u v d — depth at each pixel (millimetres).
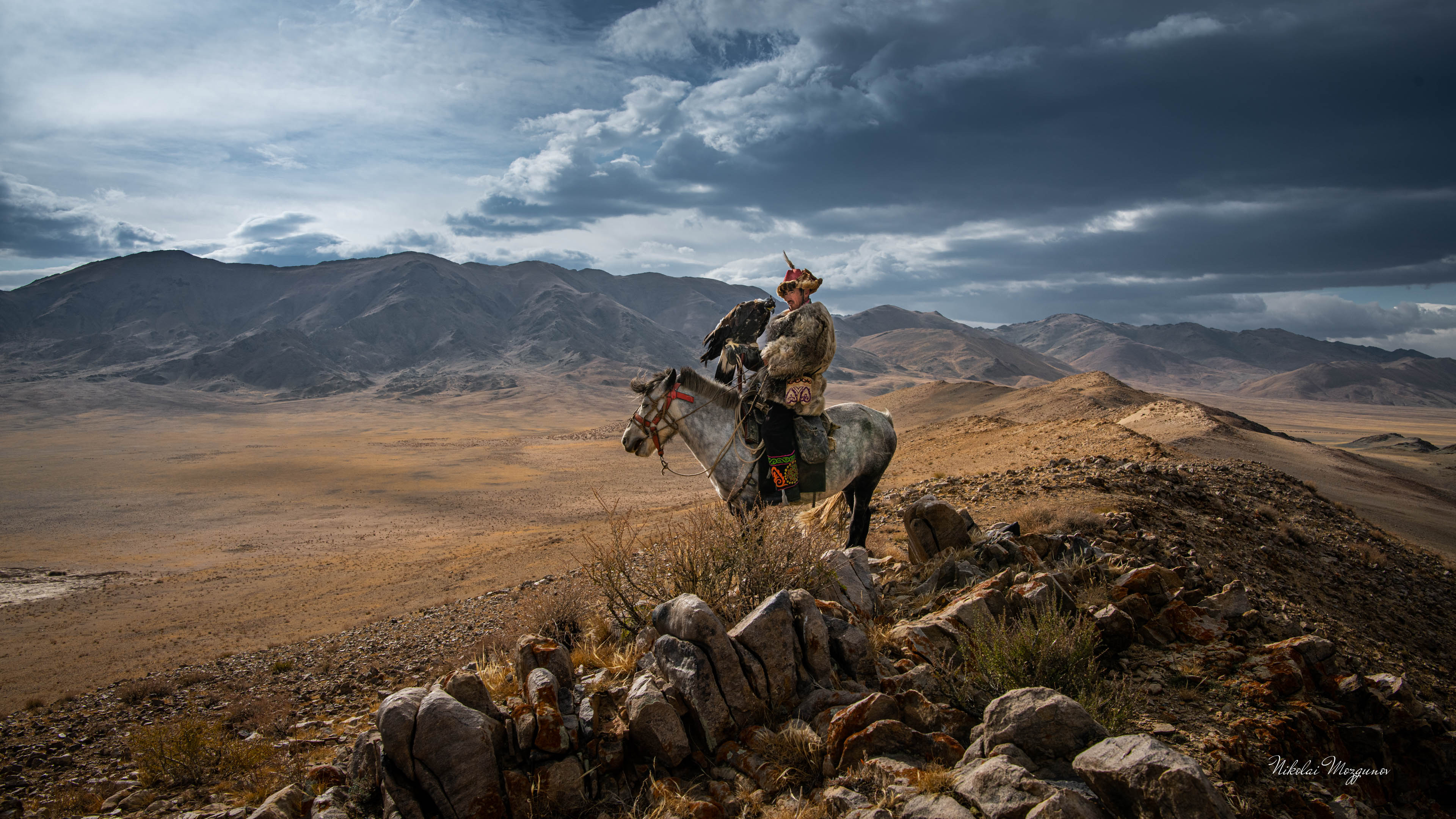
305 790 5117
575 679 6059
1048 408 68688
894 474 26844
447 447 136000
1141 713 5188
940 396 101125
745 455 7758
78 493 87188
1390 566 14000
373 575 36406
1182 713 5199
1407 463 91750
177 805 6320
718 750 4957
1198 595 6848
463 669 7578
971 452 31016
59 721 12891
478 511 67062
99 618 32781
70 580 43375
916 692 5016
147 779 7086
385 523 63250
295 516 69750
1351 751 5238
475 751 4551
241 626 27406
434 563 37406
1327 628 9117
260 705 10977
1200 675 5629
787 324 7656
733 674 5074
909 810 3994
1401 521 27312
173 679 16469
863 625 6445
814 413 7777
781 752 4727
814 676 5422
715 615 5195
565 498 71375
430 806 4535
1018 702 4496
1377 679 5918
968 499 13664
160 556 51844
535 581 21703
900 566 8266
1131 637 6016
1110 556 7727
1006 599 6359
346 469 105062
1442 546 24047
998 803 3859
